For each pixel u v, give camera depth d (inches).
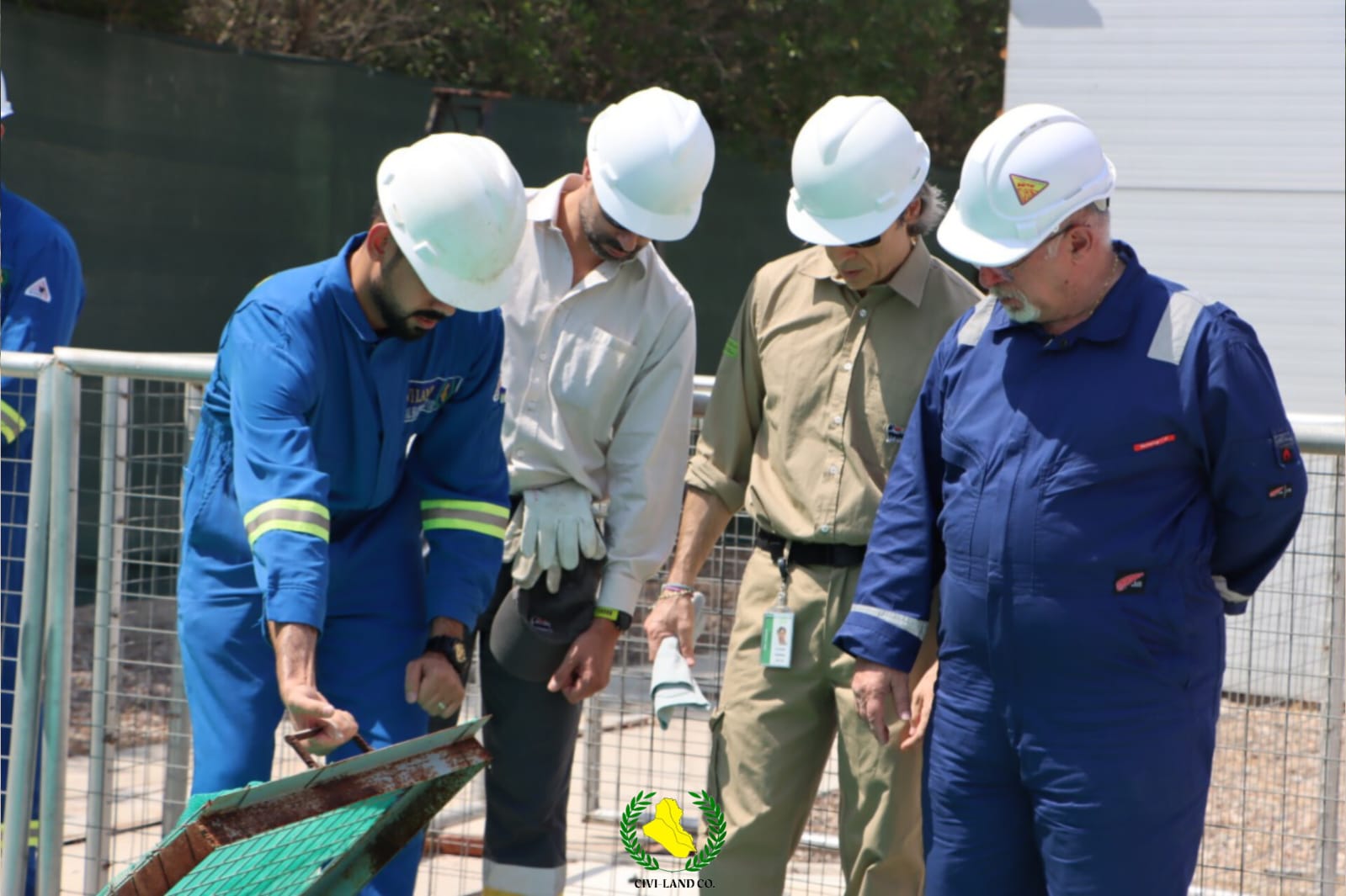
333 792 110.7
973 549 126.6
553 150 400.2
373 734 134.1
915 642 136.2
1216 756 181.3
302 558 122.0
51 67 319.6
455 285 125.5
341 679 135.5
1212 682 125.0
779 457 151.6
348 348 130.0
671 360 157.8
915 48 538.0
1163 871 123.2
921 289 148.0
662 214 149.2
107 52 328.5
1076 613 121.8
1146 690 121.8
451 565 137.9
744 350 156.6
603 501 161.9
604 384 155.3
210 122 346.6
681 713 191.6
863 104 146.1
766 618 150.6
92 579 297.0
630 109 150.9
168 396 185.3
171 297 342.0
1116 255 127.1
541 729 159.5
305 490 123.5
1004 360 127.7
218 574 135.7
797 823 153.5
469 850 213.0
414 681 134.7
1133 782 121.8
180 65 340.5
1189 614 122.7
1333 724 155.9
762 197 448.5
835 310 150.6
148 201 337.1
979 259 122.2
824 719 152.4
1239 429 119.2
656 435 157.6
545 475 157.0
